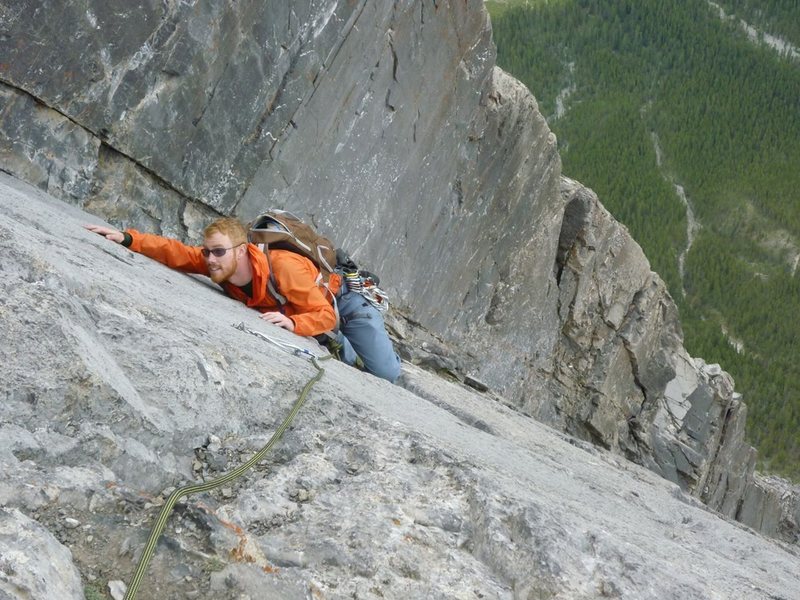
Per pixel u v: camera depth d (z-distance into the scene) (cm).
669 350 2325
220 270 626
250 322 573
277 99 1008
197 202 959
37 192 754
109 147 845
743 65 19125
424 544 326
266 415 395
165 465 338
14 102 750
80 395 325
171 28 848
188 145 919
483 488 362
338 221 1180
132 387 352
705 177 16188
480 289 1620
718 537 556
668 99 18050
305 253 669
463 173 1434
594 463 840
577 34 19788
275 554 304
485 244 1584
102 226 682
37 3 732
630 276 2094
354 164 1172
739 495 2858
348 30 1072
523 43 19612
